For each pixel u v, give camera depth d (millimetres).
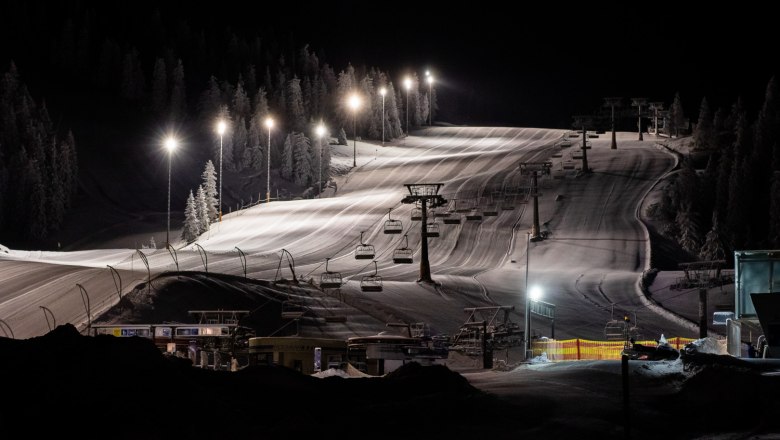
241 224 125125
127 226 139000
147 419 16406
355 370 34875
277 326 61625
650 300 82375
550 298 82688
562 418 22562
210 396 18234
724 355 28828
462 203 122625
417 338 48438
